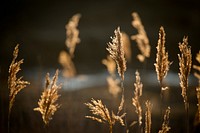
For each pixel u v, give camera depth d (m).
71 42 3.42
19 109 3.83
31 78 6.43
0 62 8.18
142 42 2.88
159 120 3.93
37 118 3.55
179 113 4.25
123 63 2.16
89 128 3.48
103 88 5.84
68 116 3.68
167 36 10.71
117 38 2.17
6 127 3.30
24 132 3.25
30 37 11.41
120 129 3.43
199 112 2.23
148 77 6.76
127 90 5.44
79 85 6.04
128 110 4.18
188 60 2.15
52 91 2.14
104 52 10.20
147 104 2.16
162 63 2.20
